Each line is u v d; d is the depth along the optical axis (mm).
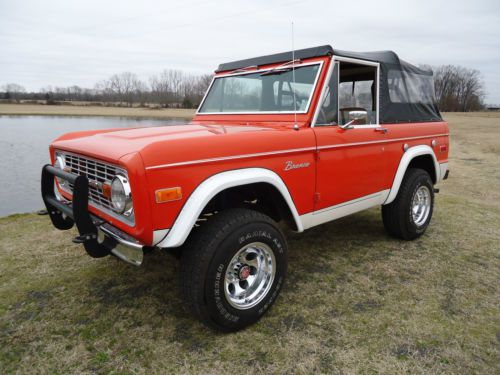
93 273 3627
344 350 2531
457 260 3930
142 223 2201
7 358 2473
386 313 2957
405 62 4168
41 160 13094
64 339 2656
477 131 25031
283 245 2848
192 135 2549
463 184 8117
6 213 7098
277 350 2531
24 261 3889
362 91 3918
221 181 2432
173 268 3725
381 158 3764
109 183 2471
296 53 3395
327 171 3207
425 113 4500
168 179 2254
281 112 3352
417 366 2383
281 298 3180
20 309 3021
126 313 2969
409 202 4199
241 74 3836
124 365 2398
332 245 4336
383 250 4184
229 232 2498
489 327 2785
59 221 3158
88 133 3461
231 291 2705
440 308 3031
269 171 2746
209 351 2523
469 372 2338
